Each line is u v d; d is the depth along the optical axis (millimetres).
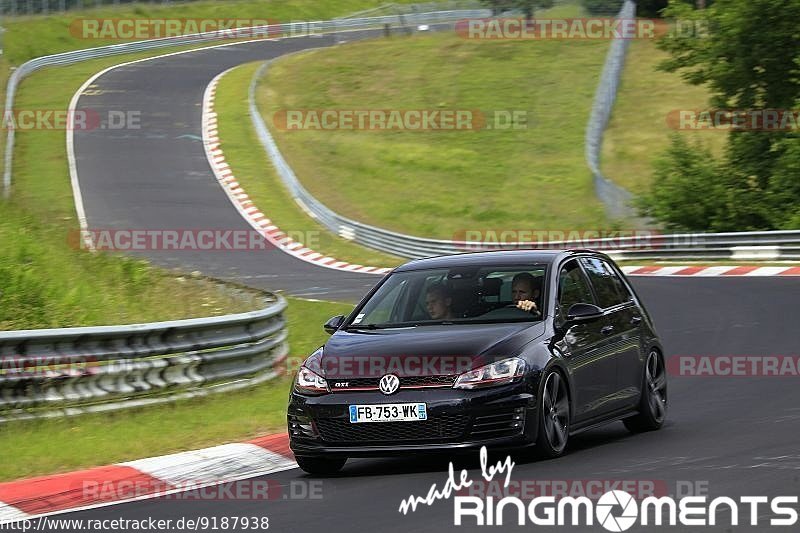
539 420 28984
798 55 116500
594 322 32719
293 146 175375
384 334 30891
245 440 36625
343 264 115125
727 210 118500
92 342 41969
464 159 167500
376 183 157875
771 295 73562
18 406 39750
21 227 76750
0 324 55406
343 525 23969
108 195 145500
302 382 29906
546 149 171125
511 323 30766
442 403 28312
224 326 46938
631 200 123875
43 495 29156
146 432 38156
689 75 124875
